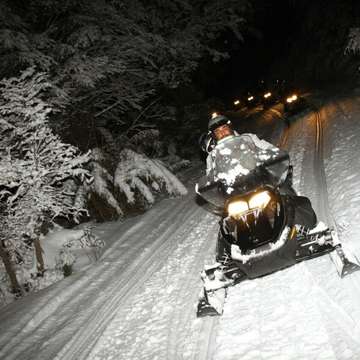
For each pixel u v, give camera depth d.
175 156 15.73
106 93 13.09
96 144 11.76
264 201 3.87
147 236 8.46
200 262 6.13
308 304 3.91
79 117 11.76
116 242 8.62
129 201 10.32
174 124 18.12
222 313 4.32
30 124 7.46
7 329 5.91
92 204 10.62
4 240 7.68
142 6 13.24
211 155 4.53
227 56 15.41
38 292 7.09
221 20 15.41
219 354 3.70
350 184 6.53
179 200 10.55
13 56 9.80
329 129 12.39
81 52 11.16
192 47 14.45
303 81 36.94
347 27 30.61
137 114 15.52
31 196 7.49
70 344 5.02
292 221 3.96
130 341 4.58
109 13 11.68
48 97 10.16
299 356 3.27
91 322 5.44
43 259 7.91
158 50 13.40
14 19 10.08
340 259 3.92
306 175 8.24
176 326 4.52
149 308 5.23
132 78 13.45
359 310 3.50
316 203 6.42
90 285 6.78
